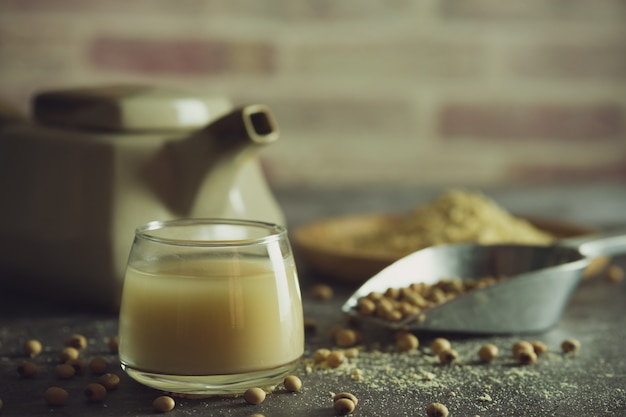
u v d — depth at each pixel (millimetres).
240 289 608
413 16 1277
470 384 648
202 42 1249
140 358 612
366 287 755
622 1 1308
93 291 762
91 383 644
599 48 1314
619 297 828
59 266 768
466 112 1309
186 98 794
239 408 610
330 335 732
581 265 729
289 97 1278
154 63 1245
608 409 616
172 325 605
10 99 1225
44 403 615
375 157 1307
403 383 649
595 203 1178
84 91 797
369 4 1268
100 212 753
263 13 1254
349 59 1277
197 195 764
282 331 619
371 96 1291
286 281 625
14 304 787
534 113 1319
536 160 1331
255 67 1265
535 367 676
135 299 614
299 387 634
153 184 761
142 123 773
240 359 608
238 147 753
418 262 780
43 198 771
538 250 784
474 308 708
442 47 1290
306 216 1107
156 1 1231
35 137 781
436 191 1202
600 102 1326
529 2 1293
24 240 778
